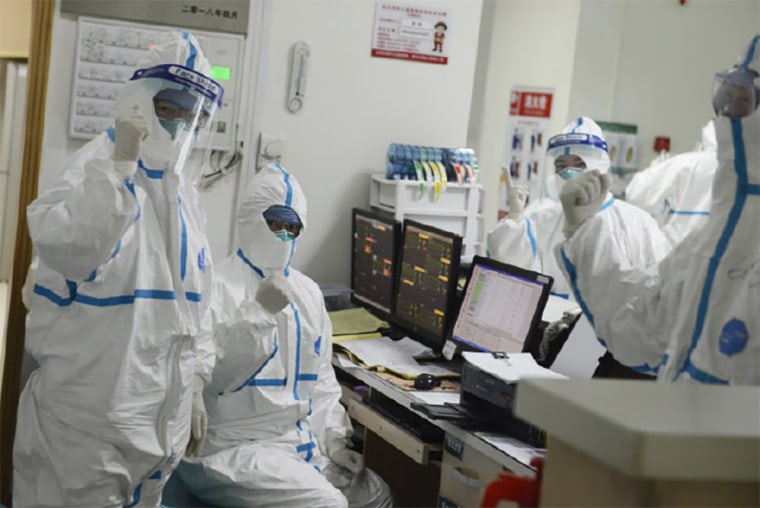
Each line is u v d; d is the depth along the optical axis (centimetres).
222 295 306
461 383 291
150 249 257
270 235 313
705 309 199
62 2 356
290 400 313
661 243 377
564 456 90
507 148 591
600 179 237
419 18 420
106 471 252
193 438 279
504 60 596
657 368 225
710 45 617
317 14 403
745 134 194
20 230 351
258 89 389
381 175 420
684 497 81
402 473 362
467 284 332
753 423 82
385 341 361
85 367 251
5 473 350
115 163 240
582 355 295
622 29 602
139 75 260
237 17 380
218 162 387
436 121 430
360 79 415
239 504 298
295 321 316
